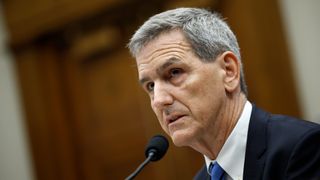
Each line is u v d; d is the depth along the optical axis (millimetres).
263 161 3170
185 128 3275
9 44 9641
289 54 7168
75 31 9219
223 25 3447
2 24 9719
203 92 3264
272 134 3225
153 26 3309
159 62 3256
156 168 8453
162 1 8219
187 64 3254
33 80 9516
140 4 8422
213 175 3404
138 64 3379
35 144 9484
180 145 3338
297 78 7137
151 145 3709
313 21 7031
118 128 8969
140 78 3379
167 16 3342
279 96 7199
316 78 6996
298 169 2975
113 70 9023
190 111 3264
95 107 9250
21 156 9625
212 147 3422
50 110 9461
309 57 7055
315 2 7031
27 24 9500
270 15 7312
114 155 9016
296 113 7078
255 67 7379
